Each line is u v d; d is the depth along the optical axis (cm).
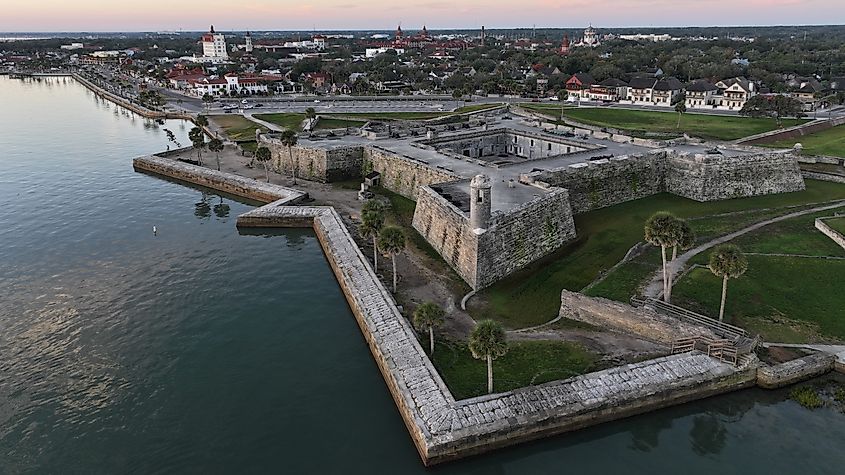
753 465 3703
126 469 3778
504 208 6725
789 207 8075
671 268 5681
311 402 4441
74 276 6806
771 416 4122
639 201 8825
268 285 6569
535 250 6825
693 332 4641
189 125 17738
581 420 4022
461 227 6431
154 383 4706
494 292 6091
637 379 4247
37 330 5566
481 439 3800
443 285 6269
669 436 3994
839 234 6406
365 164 10588
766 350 4581
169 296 6284
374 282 6150
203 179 10838
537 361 4591
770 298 5262
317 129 14212
